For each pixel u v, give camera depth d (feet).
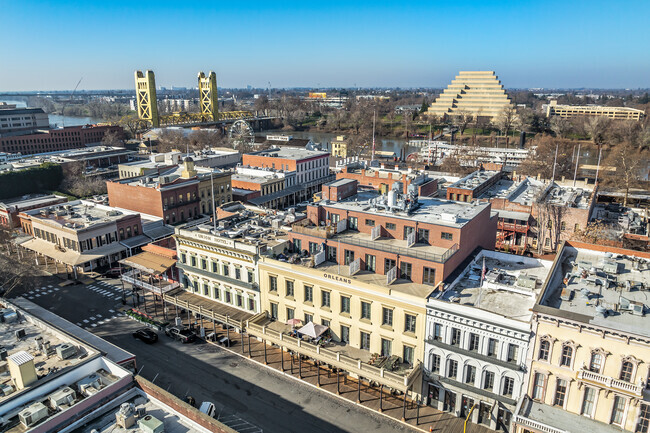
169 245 274.77
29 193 463.83
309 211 214.69
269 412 165.99
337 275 177.06
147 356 201.87
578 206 302.25
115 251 296.51
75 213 322.34
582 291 155.33
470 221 187.93
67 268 300.81
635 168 476.13
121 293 265.54
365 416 163.94
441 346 157.89
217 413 165.07
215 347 208.95
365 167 422.00
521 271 183.73
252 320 198.70
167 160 451.94
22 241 316.60
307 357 198.59
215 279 218.59
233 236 216.95
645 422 127.24
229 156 562.25
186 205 359.05
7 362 134.92
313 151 538.47
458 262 182.09
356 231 204.44
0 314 162.91
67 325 189.06
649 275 169.07
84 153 563.07
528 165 507.30
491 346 150.00
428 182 325.83
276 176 450.30
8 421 115.34
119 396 127.13
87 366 134.62
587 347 132.36
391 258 178.40
